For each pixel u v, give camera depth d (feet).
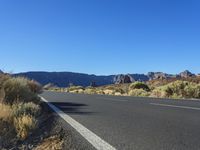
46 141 29.09
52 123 38.88
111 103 70.79
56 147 26.14
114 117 43.65
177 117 42.52
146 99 85.56
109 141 27.78
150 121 39.09
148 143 26.73
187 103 67.62
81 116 45.42
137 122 38.40
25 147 27.48
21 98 61.87
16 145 28.53
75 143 27.27
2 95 56.85
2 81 63.72
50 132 33.01
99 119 41.75
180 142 26.84
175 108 55.62
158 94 114.32
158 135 29.99
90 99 88.89
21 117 37.47
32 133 33.19
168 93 110.22
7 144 28.86
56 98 97.50
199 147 25.04
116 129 33.68
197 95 103.55
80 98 95.96
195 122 37.70
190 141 27.17
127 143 26.89
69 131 32.91
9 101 57.00
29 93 67.62
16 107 45.88
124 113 48.65
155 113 47.88
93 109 56.24
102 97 100.83
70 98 96.73
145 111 51.13
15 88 63.41
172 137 28.94
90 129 33.94
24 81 75.25
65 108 59.31
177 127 34.27
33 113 45.47
